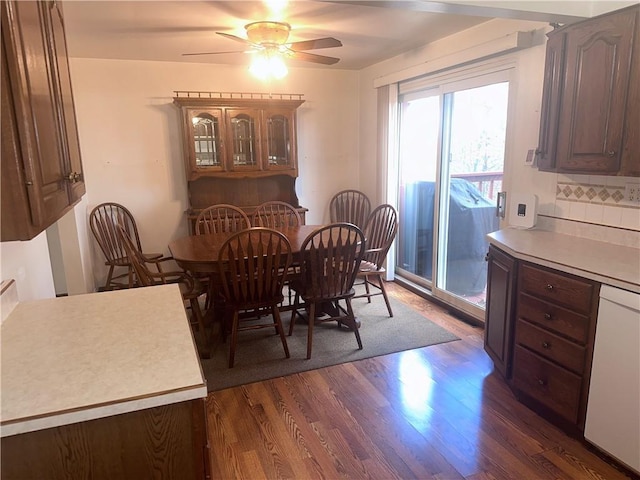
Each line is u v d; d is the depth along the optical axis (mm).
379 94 4570
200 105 4152
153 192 4492
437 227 3990
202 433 1102
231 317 3264
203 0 2588
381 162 4625
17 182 950
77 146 1644
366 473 1938
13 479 999
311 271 2928
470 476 1914
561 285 2076
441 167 3893
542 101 2553
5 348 1247
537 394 2289
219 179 4648
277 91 4746
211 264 2811
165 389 1043
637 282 1756
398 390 2594
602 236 2535
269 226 4164
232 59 4234
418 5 2039
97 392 1030
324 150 5051
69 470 1027
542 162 2572
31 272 1862
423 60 3859
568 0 2215
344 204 5078
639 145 1991
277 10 2797
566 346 2078
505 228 3035
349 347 3143
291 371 2822
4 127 924
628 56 1997
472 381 2686
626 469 1917
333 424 2285
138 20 2951
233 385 2670
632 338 1768
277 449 2100
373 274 3570
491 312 2727
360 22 3107
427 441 2143
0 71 903
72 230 3672
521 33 2787
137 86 4285
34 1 1094
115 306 1567
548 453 2049
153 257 4113
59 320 1442
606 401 1904
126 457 1062
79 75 4113
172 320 1440
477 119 3465
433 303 4055
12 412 957
